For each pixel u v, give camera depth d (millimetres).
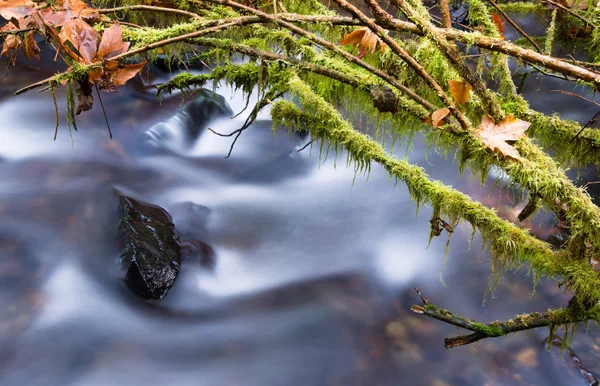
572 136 2180
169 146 3270
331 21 2043
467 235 2898
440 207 1981
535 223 2805
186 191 3068
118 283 2500
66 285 2506
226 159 3318
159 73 3637
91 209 2787
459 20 3393
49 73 3754
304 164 3348
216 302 2564
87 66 1915
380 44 2195
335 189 3219
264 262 2773
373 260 2809
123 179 3029
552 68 1937
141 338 2406
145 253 2508
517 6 3148
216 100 3562
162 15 2611
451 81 1987
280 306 2578
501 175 2074
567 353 2389
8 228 2684
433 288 2684
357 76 2154
